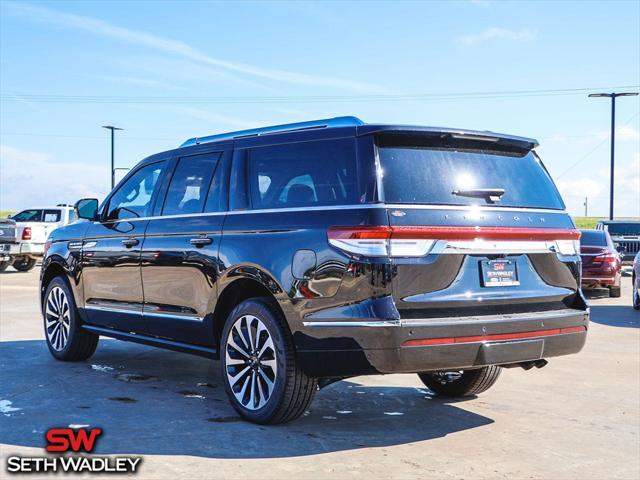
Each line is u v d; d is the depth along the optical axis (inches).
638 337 389.4
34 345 322.7
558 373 286.0
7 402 214.7
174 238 227.6
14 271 891.4
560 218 205.6
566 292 203.6
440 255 178.2
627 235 895.7
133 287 245.4
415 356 173.2
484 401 235.3
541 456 178.9
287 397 188.5
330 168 189.2
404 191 179.8
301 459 168.4
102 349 315.0
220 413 207.2
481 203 189.0
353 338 174.7
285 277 187.6
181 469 158.7
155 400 221.0
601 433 201.0
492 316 184.5
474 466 168.7
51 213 932.0
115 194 265.9
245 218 205.3
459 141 195.5
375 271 172.6
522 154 209.0
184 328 223.9
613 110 1542.8
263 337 195.0
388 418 209.6
